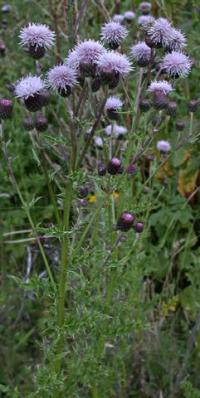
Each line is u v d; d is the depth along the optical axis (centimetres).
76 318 52
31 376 69
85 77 49
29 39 52
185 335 70
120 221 53
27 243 80
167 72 56
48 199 85
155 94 54
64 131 69
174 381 67
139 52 57
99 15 87
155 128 57
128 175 57
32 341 73
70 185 49
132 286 62
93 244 59
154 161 66
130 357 68
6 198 84
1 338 72
